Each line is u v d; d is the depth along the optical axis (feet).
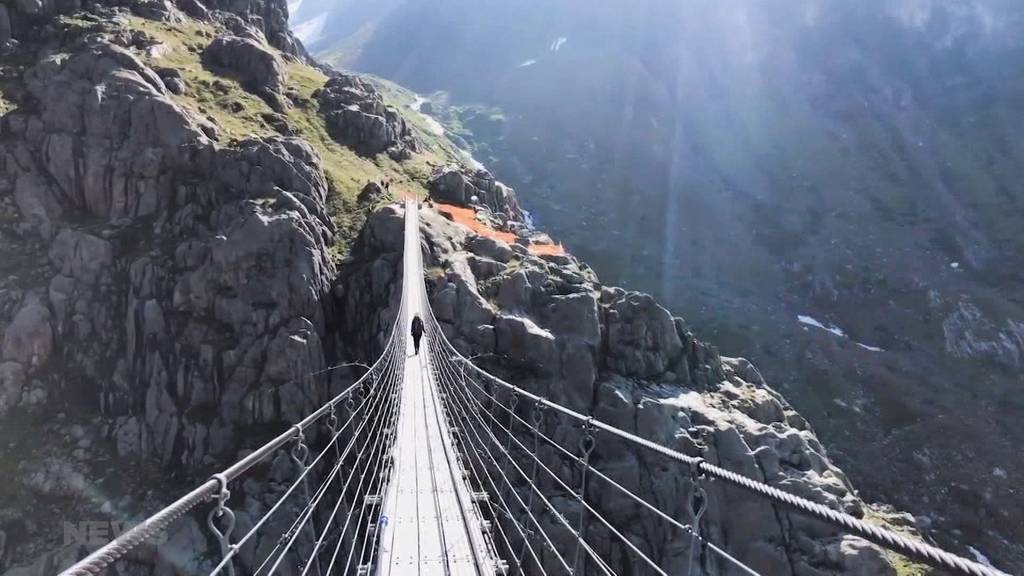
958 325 455.63
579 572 137.08
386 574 41.86
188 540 147.74
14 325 175.11
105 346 178.60
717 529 147.54
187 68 276.62
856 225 611.47
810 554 144.46
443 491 55.21
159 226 193.77
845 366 422.82
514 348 166.50
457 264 184.55
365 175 262.67
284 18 418.92
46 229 192.24
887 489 324.60
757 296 532.73
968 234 556.92
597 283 202.08
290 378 169.58
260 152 206.69
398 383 98.53
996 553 284.00
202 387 169.78
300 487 153.89
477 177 316.81
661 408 157.58
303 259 183.93
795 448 165.37
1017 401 382.42
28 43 248.93
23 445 164.76
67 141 201.05
